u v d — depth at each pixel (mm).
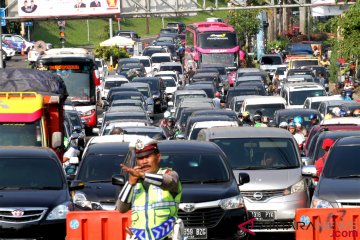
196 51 148750
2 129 47750
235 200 33094
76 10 141000
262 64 158500
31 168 35938
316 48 171125
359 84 112750
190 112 75375
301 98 91875
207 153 35312
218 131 41969
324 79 123938
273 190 38312
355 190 33594
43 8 141125
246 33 187625
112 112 75375
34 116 47844
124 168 19516
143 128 56844
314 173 38031
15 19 141125
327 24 95688
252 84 106938
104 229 27656
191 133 55688
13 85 52781
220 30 149375
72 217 27594
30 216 33656
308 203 38812
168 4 139125
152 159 19766
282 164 39844
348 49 91750
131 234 20188
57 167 36188
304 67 133375
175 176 19734
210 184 33875
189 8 139625
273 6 133250
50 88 52812
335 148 36344
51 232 33688
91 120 93062
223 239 32688
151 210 19891
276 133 41344
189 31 157500
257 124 65000
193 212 32469
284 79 125750
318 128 53594
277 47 193875
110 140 41656
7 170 35750
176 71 144750
